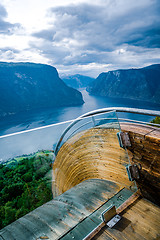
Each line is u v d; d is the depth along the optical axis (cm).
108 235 136
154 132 170
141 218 152
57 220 152
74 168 271
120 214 160
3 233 130
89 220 153
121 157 198
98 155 229
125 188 200
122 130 188
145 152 169
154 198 170
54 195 235
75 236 137
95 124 220
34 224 145
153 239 130
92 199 184
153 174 166
